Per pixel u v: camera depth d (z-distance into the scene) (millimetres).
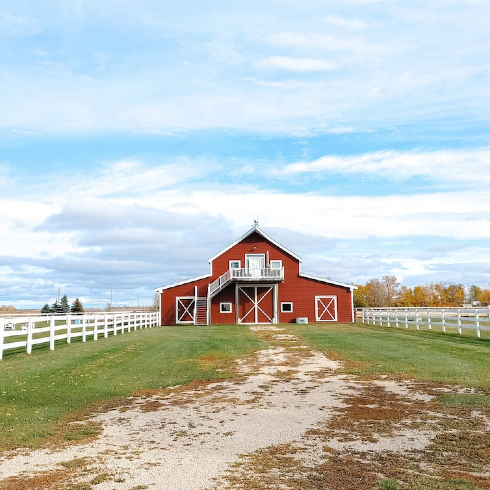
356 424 9195
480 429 8719
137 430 9141
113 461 7336
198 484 6363
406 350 19562
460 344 21609
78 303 77688
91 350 20312
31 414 10266
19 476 6750
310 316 44719
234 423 9484
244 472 6797
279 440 8305
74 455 7680
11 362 16484
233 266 45812
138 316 37625
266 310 44500
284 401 11391
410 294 106688
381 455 7453
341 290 45062
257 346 22453
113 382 13727
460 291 105125
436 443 7980
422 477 6535
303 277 45188
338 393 12164
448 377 13695
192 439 8469
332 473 6727
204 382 14055
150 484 6379
